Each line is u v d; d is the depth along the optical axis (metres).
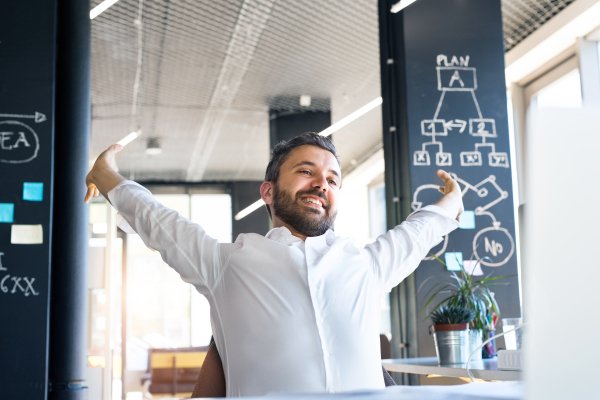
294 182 1.41
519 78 5.34
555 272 0.40
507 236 3.51
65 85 3.29
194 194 11.75
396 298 3.56
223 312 1.24
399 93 3.68
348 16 5.01
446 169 3.53
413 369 2.17
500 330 3.28
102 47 5.68
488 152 3.58
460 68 3.64
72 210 3.19
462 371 1.80
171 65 6.13
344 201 11.34
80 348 3.12
